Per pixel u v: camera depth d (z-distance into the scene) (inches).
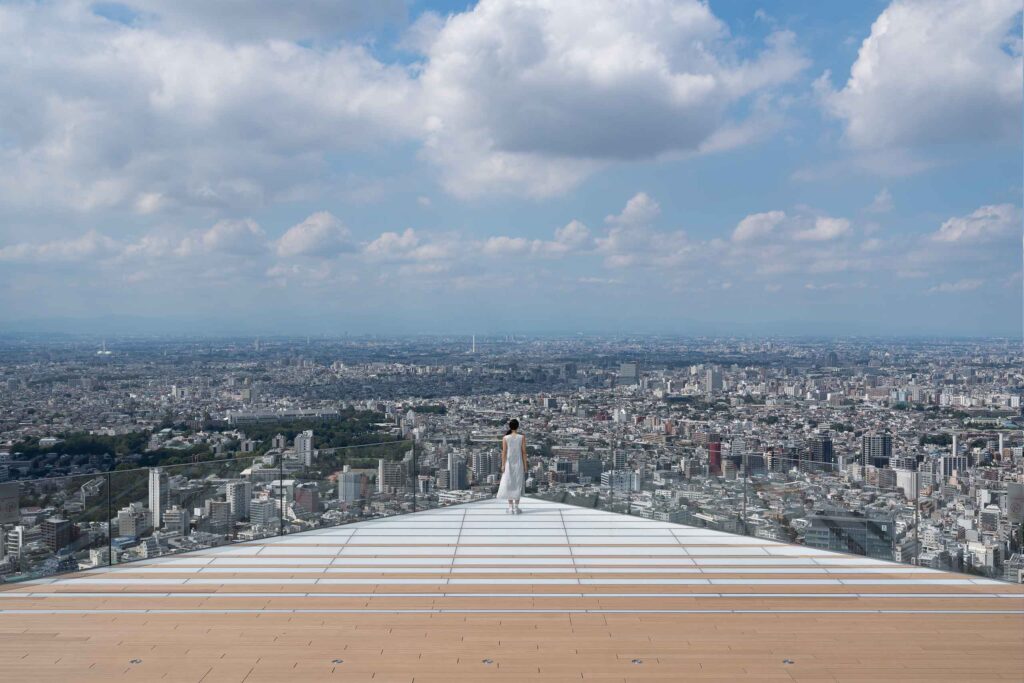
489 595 226.4
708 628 197.0
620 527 323.9
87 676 166.1
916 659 176.1
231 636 190.7
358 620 203.2
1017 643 186.7
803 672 168.2
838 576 247.1
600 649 181.8
